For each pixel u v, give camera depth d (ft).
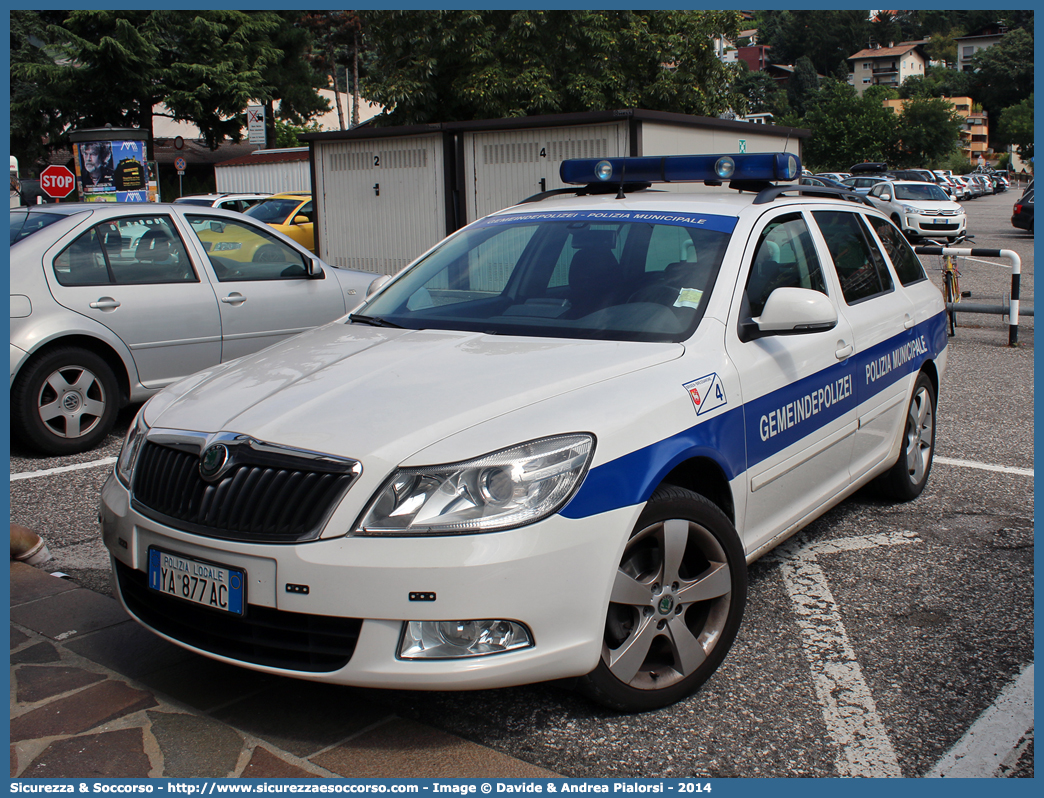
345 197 44.86
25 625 11.33
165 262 21.17
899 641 11.17
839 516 15.84
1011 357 31.50
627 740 8.97
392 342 10.86
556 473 8.30
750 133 46.14
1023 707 9.66
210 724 9.14
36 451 19.69
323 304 23.84
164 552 8.81
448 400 8.84
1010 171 355.15
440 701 9.65
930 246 34.53
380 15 71.61
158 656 10.55
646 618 9.21
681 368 9.92
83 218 20.17
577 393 9.07
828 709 9.60
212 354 21.75
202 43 128.67
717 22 72.43
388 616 7.87
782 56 505.66
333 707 9.49
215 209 22.47
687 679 9.58
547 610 8.18
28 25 124.57
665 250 11.65
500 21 71.67
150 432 9.46
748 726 9.26
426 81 70.85
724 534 9.77
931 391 16.93
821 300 10.82
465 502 8.01
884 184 88.58
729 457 10.14
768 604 12.26
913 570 13.39
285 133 160.76
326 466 8.16
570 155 38.27
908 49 479.82
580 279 11.65
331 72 210.59
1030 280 51.62
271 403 9.22
